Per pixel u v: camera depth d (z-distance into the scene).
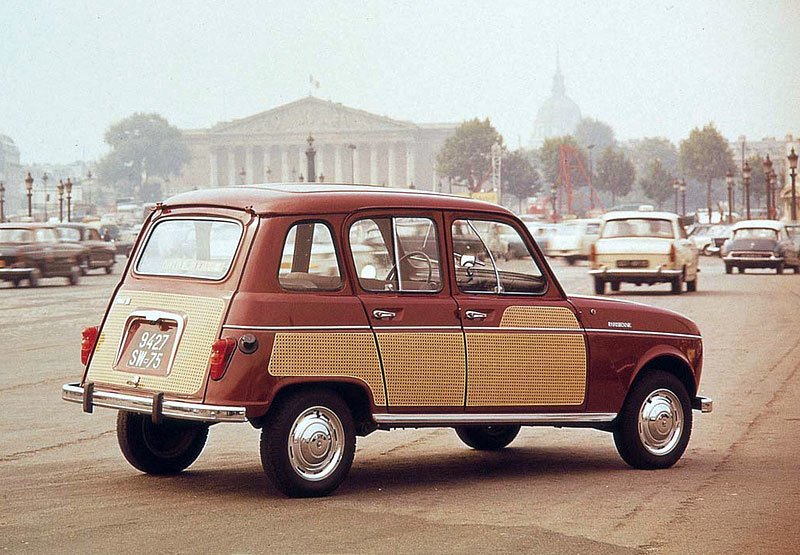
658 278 34.06
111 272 53.03
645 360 9.90
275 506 8.28
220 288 8.45
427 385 8.87
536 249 9.52
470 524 7.79
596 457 10.59
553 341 9.41
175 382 8.40
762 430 12.14
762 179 171.25
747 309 28.66
